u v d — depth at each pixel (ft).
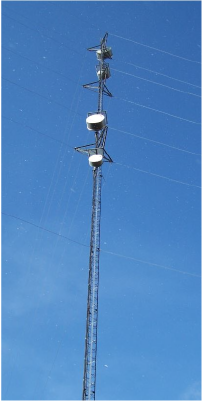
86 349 40.04
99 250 45.42
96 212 47.47
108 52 59.06
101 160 49.42
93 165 49.73
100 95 54.54
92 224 46.73
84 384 38.47
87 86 55.72
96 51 59.36
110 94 55.83
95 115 51.52
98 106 53.26
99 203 48.14
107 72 56.85
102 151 50.44
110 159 51.13
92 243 45.62
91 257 44.83
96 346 40.24
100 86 55.36
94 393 38.19
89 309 41.83
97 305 42.24
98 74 56.75
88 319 41.37
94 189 48.93
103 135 51.67
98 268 44.29
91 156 49.98
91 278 43.60
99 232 46.42
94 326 41.16
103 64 57.77
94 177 49.70
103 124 50.88
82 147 51.34
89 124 51.06
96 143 51.26
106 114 52.16
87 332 40.83
